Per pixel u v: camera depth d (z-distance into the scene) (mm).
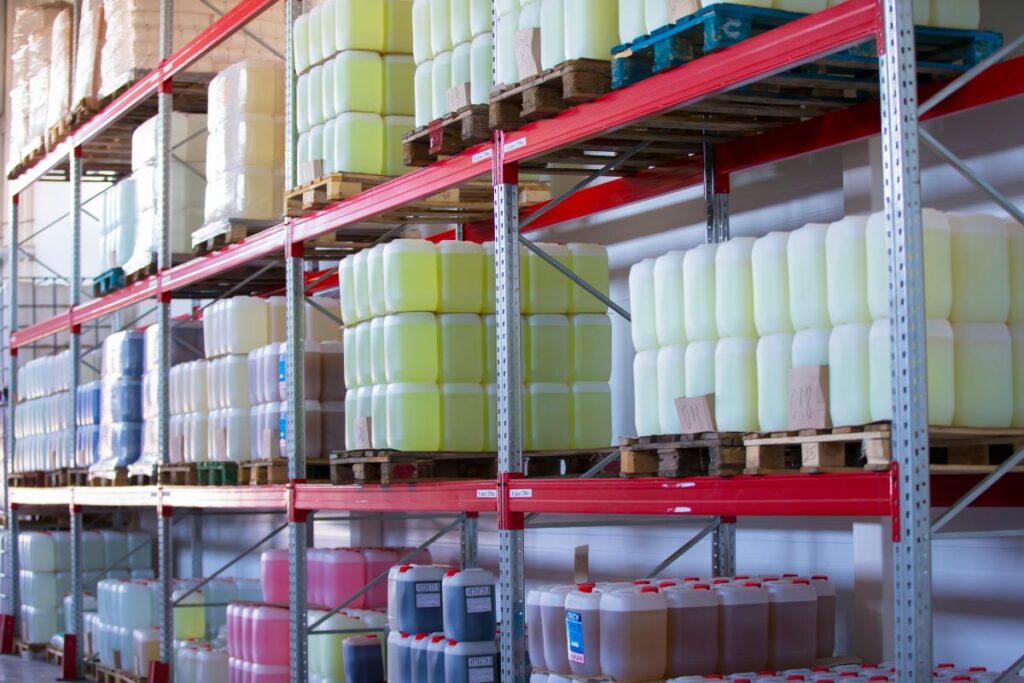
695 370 5730
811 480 4887
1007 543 6246
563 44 6305
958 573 6500
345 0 8531
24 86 16016
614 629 6023
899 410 4484
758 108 6672
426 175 7621
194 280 10875
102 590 13070
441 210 9375
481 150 7066
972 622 6418
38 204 21750
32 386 15984
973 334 4980
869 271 4852
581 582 7004
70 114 13953
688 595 6180
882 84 4590
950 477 6039
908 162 4523
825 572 7398
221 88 10305
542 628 6570
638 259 9078
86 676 13445
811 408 5016
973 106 6039
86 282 21172
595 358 7680
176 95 12359
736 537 8086
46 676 13602
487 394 7730
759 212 7945
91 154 15258
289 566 9281
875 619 6773
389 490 7785
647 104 5801
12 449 16703
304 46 9055
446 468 7809
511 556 6684
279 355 9625
